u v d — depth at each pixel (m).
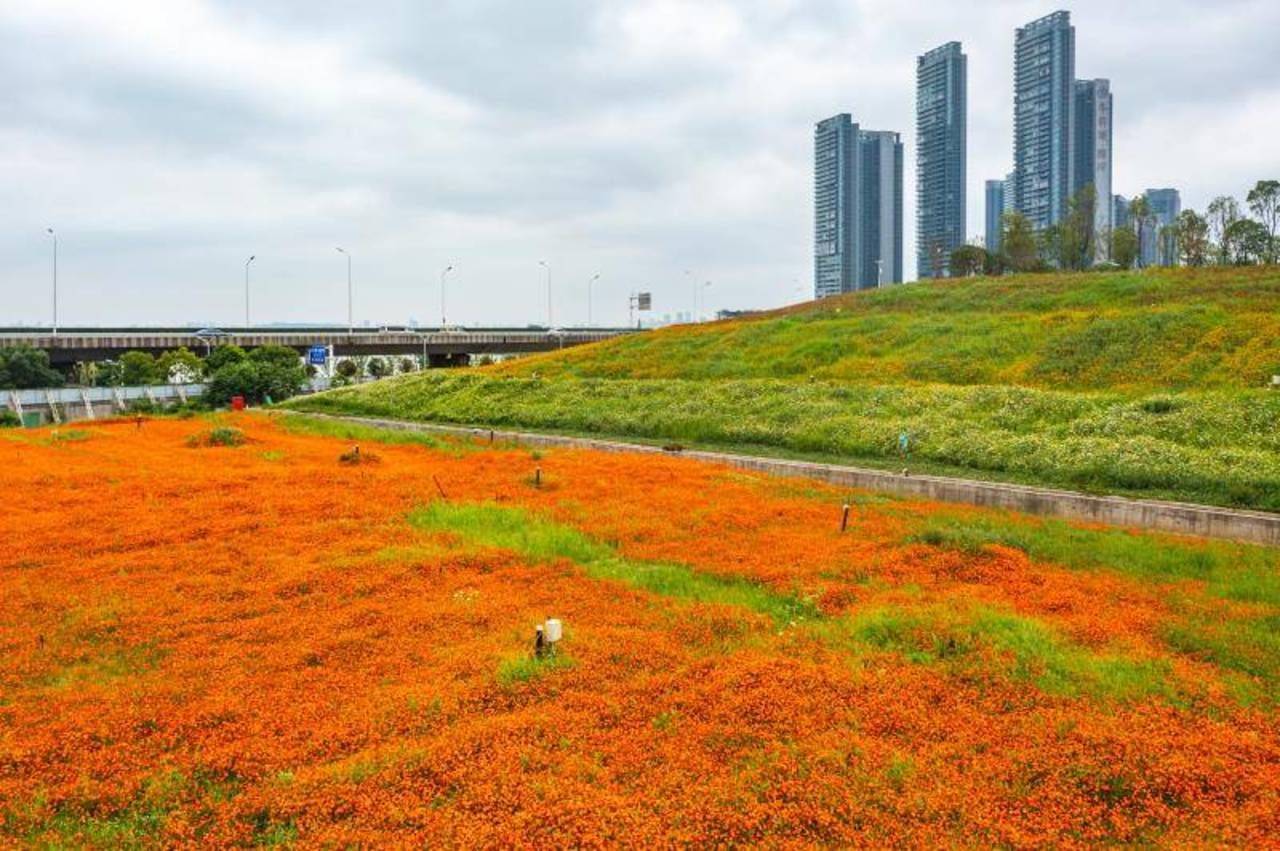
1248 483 21.72
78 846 7.69
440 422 46.78
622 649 11.55
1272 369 31.97
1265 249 70.81
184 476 24.89
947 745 9.09
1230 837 7.55
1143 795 8.27
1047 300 51.66
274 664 11.38
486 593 14.23
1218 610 13.57
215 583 14.80
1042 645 11.60
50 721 9.88
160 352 88.88
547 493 22.98
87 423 42.69
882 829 7.64
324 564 15.77
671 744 9.11
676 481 24.86
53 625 13.04
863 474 26.45
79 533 18.14
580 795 8.02
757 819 7.72
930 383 38.50
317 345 92.56
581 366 55.75
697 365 50.53
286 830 7.80
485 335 106.00
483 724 9.41
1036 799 8.13
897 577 15.21
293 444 34.06
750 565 15.95
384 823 7.74
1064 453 26.00
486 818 7.71
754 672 10.72
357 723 9.54
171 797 8.42
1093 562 16.70
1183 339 37.47
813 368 45.66
